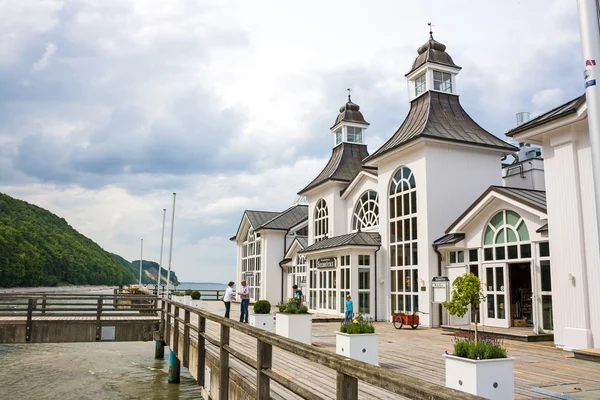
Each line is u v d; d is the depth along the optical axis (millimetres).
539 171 23156
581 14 4023
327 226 28906
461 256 18625
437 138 19984
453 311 11500
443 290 18078
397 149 21297
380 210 23234
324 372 8633
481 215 17438
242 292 19688
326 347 12805
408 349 12273
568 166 12438
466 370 6715
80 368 19031
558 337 12445
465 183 20766
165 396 14492
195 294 35625
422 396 2541
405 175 21719
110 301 56750
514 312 17750
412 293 20438
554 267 12695
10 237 87688
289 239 37219
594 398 7086
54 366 19453
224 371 7938
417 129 21375
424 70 23078
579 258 12008
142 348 25219
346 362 3461
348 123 30031
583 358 10633
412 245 20766
